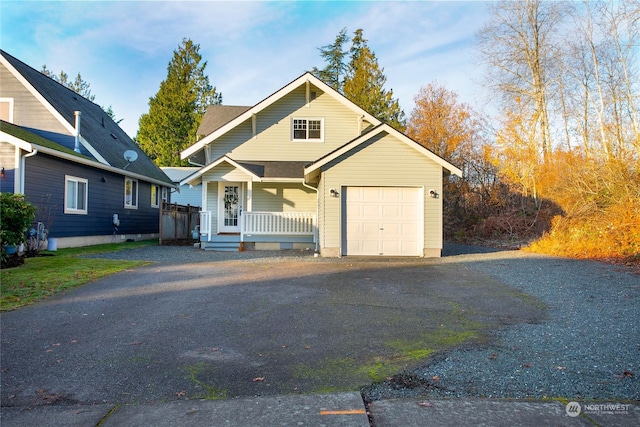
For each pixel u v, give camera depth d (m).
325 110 16.86
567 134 20.84
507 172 20.31
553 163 18.06
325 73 38.97
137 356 4.32
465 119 25.06
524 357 4.18
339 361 4.16
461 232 20.39
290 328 5.33
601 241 12.35
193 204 30.08
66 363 4.13
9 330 5.23
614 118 16.98
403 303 6.69
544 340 4.73
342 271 9.84
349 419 2.91
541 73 21.75
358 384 3.59
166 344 4.70
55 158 13.71
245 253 14.07
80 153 15.35
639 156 13.45
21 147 12.05
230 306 6.47
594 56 18.34
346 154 13.03
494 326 5.37
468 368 3.91
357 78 35.44
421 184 12.99
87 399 3.34
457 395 3.33
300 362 4.14
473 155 23.00
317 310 6.24
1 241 9.34
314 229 15.41
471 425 2.81
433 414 2.97
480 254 13.71
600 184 14.34
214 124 19.33
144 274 9.34
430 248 12.89
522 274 9.33
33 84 15.62
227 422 2.90
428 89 26.47
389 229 13.05
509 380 3.61
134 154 18.48
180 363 4.12
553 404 3.13
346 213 13.09
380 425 2.82
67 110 16.80
